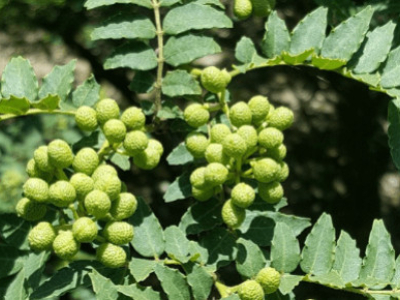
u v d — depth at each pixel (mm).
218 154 186
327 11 209
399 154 197
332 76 302
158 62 205
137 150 190
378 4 220
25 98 188
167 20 204
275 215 195
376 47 202
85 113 189
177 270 179
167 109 207
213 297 183
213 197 196
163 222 347
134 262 183
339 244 183
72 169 193
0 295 195
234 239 192
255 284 172
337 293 331
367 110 333
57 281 183
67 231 176
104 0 199
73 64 203
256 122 189
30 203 183
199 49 203
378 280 178
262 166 182
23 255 199
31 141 305
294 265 179
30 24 317
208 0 205
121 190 189
